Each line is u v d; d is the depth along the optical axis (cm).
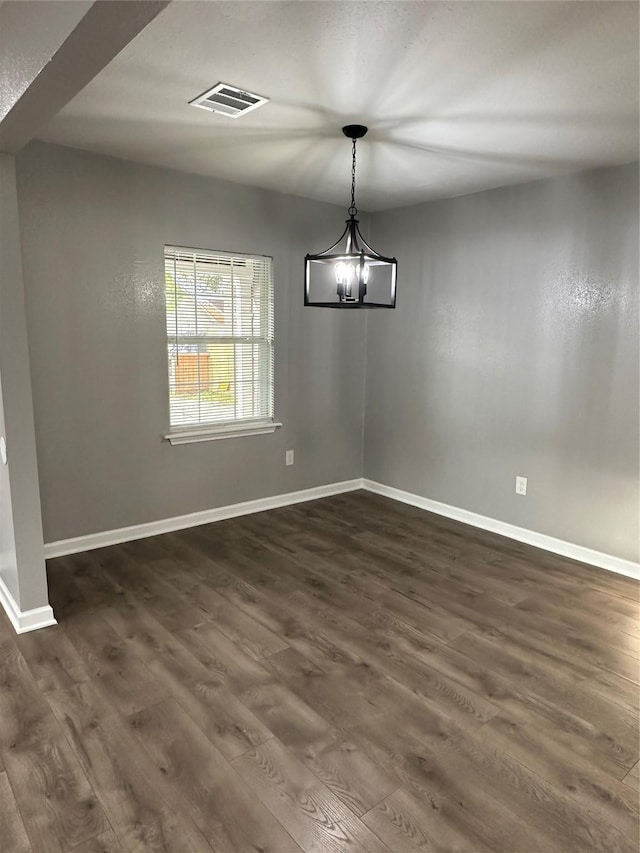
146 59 214
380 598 314
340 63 216
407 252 465
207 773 188
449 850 162
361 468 530
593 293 353
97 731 207
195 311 402
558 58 210
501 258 400
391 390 493
